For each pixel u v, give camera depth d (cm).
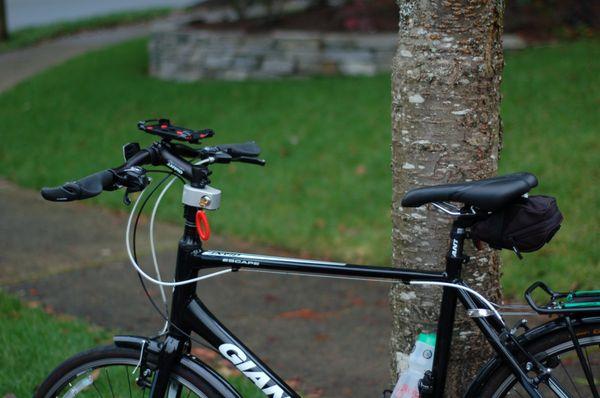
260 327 443
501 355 227
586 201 546
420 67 264
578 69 830
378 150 723
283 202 648
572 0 1017
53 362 364
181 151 246
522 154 639
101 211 672
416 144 268
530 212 217
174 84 1055
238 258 238
